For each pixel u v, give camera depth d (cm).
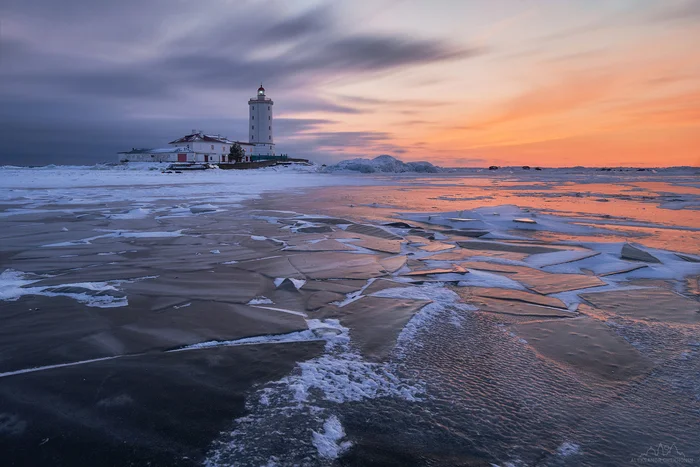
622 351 334
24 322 376
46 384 270
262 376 285
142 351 320
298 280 528
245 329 366
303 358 312
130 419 235
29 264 598
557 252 707
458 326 381
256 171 6062
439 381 283
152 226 967
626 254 687
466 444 220
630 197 1880
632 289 505
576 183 3434
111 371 288
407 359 315
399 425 235
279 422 235
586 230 948
